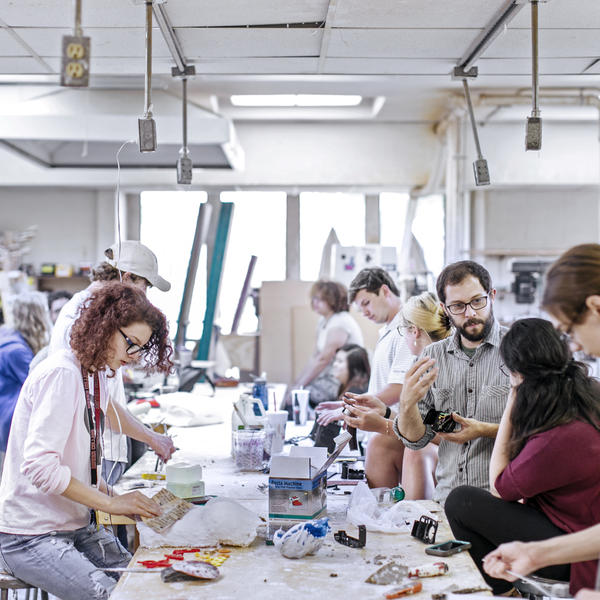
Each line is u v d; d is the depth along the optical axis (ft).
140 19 7.98
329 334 17.69
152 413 13.32
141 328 7.14
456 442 8.07
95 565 7.48
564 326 5.20
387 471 10.23
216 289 25.16
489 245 27.73
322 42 8.80
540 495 6.95
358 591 5.57
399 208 27.45
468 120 22.65
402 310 10.46
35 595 8.82
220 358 23.31
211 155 19.35
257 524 6.98
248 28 8.36
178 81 19.17
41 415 6.79
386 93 21.07
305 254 27.30
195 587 5.65
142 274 10.08
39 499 7.13
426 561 6.19
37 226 27.55
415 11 7.78
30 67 9.94
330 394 17.67
